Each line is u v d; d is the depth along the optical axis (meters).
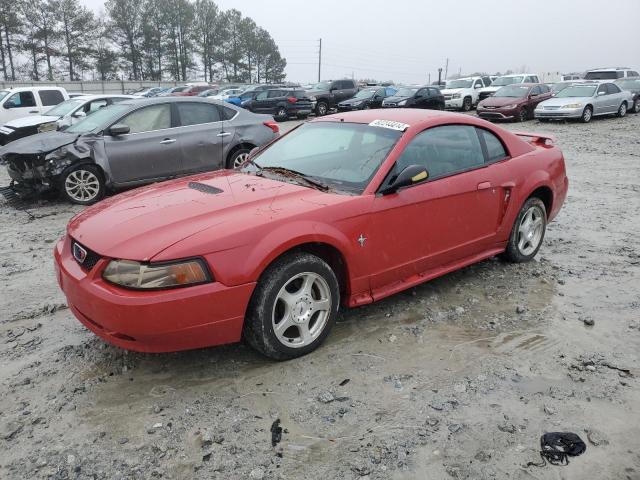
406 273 3.92
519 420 2.81
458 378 3.20
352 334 3.73
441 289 4.50
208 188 3.76
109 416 2.85
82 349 3.56
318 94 28.98
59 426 2.78
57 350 3.56
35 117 13.65
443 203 4.02
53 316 4.09
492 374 3.24
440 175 4.08
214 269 2.93
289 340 3.34
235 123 9.04
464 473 2.45
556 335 3.73
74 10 64.38
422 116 4.27
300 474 2.44
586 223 6.74
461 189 4.14
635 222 6.76
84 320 3.17
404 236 3.80
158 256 2.84
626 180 9.67
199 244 2.92
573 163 11.69
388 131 4.05
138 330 2.84
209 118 8.80
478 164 4.44
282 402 2.96
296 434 2.71
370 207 3.55
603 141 15.20
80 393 3.06
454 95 28.28
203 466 2.49
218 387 3.11
